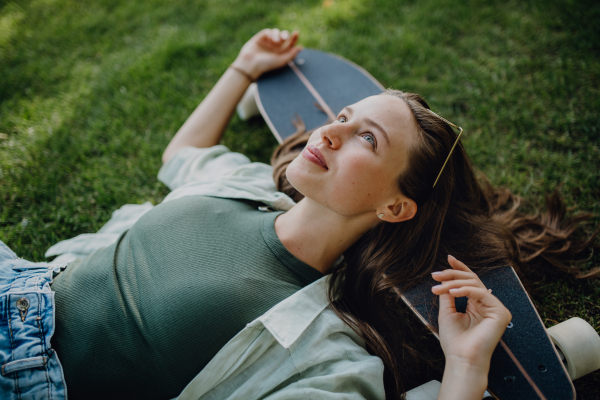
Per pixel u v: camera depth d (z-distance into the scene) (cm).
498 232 164
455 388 110
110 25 306
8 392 112
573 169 213
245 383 123
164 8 318
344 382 121
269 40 222
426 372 163
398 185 129
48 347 117
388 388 143
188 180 178
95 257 138
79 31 300
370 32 291
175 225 138
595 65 256
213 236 137
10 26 300
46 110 249
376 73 265
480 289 121
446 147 134
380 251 145
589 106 237
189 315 122
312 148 130
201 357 123
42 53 285
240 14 308
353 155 124
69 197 210
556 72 257
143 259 133
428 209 144
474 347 114
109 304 124
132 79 265
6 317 117
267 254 136
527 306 145
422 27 292
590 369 140
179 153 187
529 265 184
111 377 120
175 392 124
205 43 286
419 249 151
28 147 226
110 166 224
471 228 161
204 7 319
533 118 238
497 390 129
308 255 140
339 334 135
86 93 258
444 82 258
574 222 191
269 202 158
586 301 174
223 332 124
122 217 182
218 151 188
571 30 281
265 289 130
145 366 121
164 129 242
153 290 126
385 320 149
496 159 223
